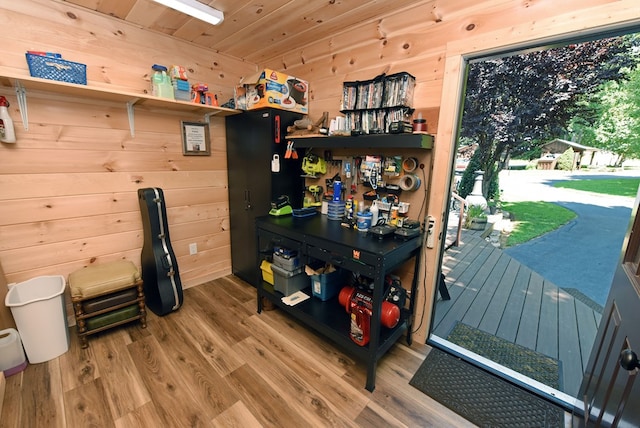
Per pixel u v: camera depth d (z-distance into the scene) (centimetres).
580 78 292
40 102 184
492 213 461
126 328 213
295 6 183
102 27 202
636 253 103
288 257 215
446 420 144
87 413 143
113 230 227
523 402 155
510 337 221
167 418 142
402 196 200
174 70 219
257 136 244
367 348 165
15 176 183
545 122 335
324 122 235
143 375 168
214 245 297
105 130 213
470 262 359
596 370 118
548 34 134
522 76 314
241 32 224
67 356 182
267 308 242
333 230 191
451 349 196
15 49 174
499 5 147
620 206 382
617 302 109
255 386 163
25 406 146
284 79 233
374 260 149
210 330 214
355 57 215
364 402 154
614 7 117
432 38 174
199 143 266
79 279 192
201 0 176
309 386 164
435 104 179
